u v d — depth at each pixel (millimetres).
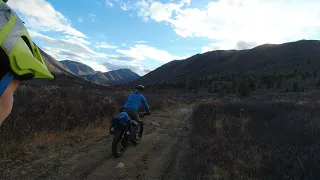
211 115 11258
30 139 6469
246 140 7273
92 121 9391
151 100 20844
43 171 4938
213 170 5301
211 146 6738
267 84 82188
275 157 5680
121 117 6281
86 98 12688
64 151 6234
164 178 5309
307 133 7375
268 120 10219
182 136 9688
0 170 4680
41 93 12086
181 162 6336
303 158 5402
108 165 5719
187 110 21500
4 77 872
